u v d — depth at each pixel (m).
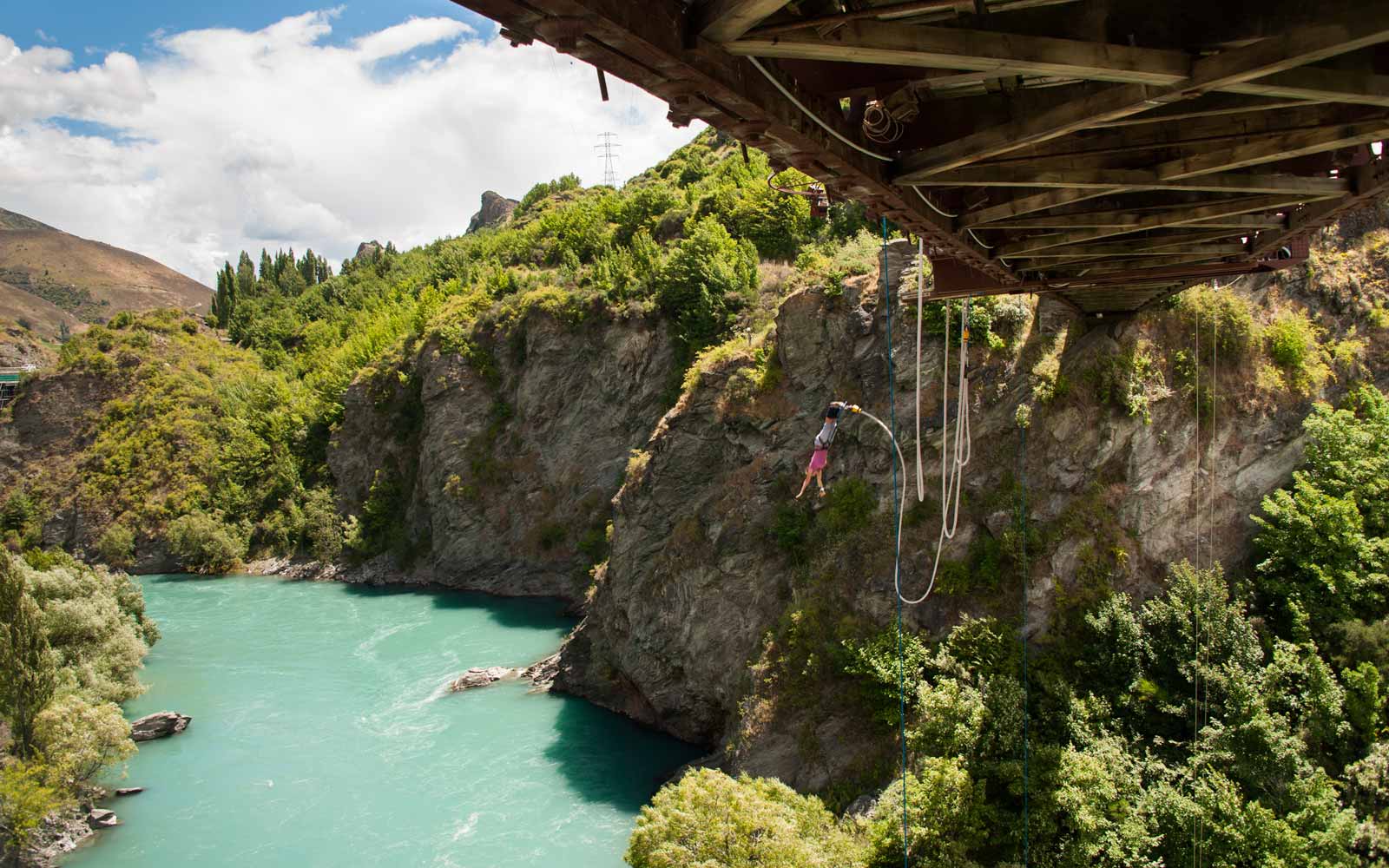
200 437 113.31
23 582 44.41
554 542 82.31
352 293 171.00
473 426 89.00
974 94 12.82
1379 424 38.94
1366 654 33.16
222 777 44.69
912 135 13.13
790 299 49.78
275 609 78.88
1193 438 39.47
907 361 43.62
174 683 58.59
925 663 36.94
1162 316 40.31
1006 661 35.94
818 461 23.45
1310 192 15.29
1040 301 41.44
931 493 41.56
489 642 65.94
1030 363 40.44
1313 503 37.66
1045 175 13.48
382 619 74.00
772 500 48.00
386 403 98.44
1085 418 38.94
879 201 13.76
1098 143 13.50
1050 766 30.86
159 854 37.88
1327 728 31.03
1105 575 37.31
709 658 46.84
